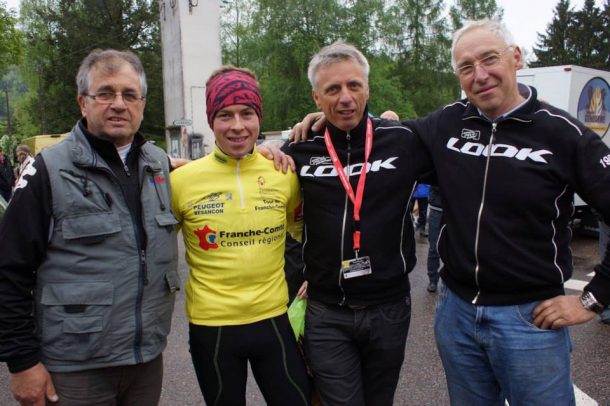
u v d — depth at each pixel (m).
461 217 2.03
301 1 30.23
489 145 1.99
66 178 1.80
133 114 1.92
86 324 1.79
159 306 1.97
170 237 2.02
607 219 1.83
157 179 2.01
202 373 2.10
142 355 1.92
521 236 1.94
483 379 2.16
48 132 34.34
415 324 4.55
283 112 31.25
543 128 1.91
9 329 1.75
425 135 2.22
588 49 45.38
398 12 36.69
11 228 1.75
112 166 1.90
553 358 1.95
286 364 2.13
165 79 22.92
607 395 3.24
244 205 2.08
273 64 31.16
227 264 2.05
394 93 32.25
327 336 2.24
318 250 2.22
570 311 1.87
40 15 34.38
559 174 1.89
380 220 2.16
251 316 2.07
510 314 1.98
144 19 34.12
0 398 3.34
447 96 37.97
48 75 34.16
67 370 1.82
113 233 1.84
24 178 1.78
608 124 8.90
